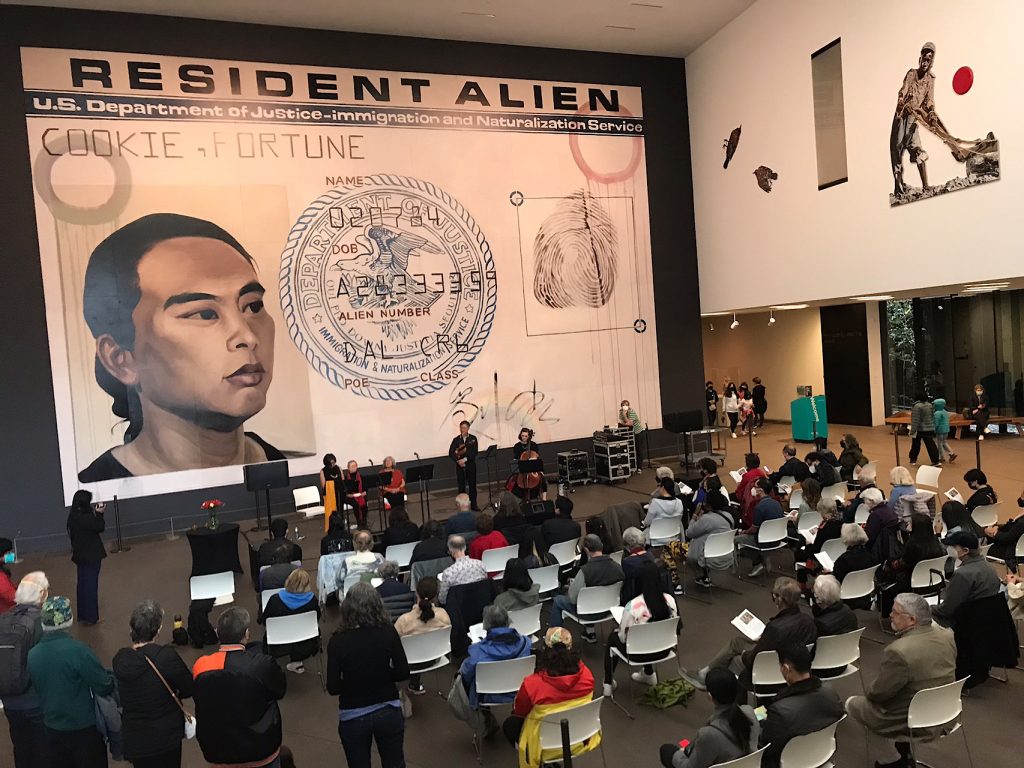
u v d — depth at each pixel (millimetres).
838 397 19953
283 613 5668
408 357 13570
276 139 12742
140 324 11922
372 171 13344
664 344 15750
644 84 15617
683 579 8094
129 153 11898
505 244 14328
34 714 3996
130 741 3482
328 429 13008
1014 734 4648
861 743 4680
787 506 8992
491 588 5934
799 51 12805
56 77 11531
